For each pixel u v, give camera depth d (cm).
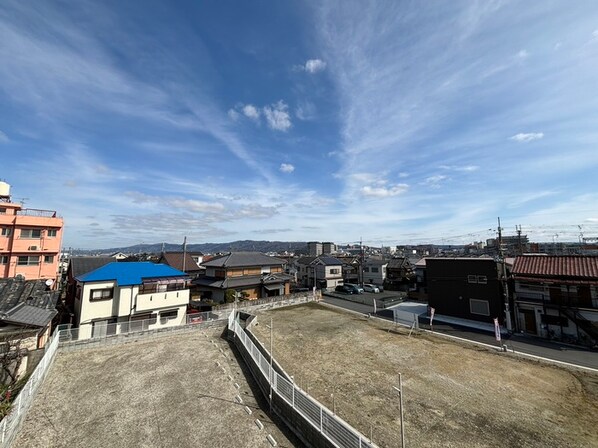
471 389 1233
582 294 1983
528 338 1992
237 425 976
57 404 1099
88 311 1973
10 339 1355
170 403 1111
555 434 930
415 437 901
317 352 1675
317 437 839
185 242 3791
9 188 3066
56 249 2823
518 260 2364
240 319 2486
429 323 2375
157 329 1969
